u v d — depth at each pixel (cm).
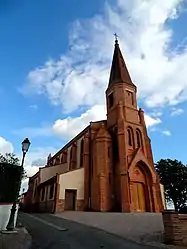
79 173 3781
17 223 1942
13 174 1759
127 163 3553
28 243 1141
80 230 1634
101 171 3597
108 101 4534
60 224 1975
